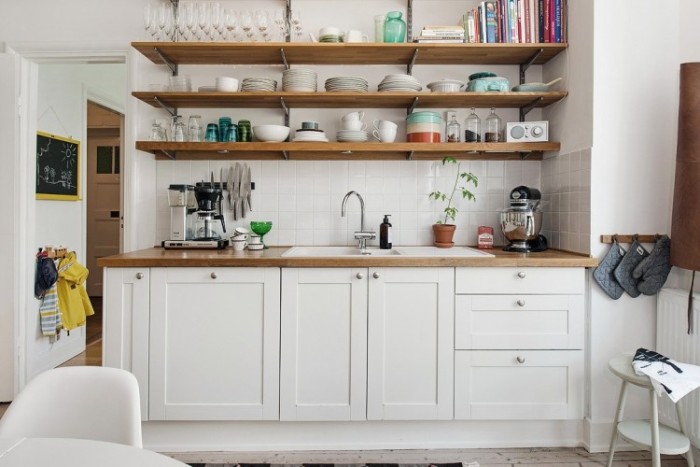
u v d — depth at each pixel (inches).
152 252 89.5
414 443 84.5
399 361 80.7
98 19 102.2
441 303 80.4
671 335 79.6
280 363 80.2
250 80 95.0
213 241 94.8
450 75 105.4
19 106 103.3
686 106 74.9
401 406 80.8
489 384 81.4
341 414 80.7
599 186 85.1
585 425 84.5
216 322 79.9
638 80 84.7
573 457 81.4
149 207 104.0
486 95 93.3
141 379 79.7
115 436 40.0
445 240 100.9
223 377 80.2
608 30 84.7
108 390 41.2
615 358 75.0
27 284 107.0
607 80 84.8
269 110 105.5
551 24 94.8
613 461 80.1
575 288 81.0
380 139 98.5
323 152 103.1
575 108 90.7
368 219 106.8
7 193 102.2
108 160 216.1
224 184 103.7
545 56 98.9
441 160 106.5
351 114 97.8
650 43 84.6
